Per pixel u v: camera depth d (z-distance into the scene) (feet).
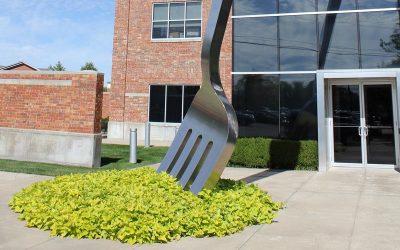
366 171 32.58
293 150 33.78
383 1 34.47
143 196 16.46
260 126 36.83
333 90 35.99
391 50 33.86
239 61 38.01
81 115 32.50
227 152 18.08
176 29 59.72
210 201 16.92
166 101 58.85
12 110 34.68
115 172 23.11
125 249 12.44
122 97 60.34
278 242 13.25
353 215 17.16
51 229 14.15
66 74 33.12
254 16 38.01
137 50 60.34
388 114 34.12
